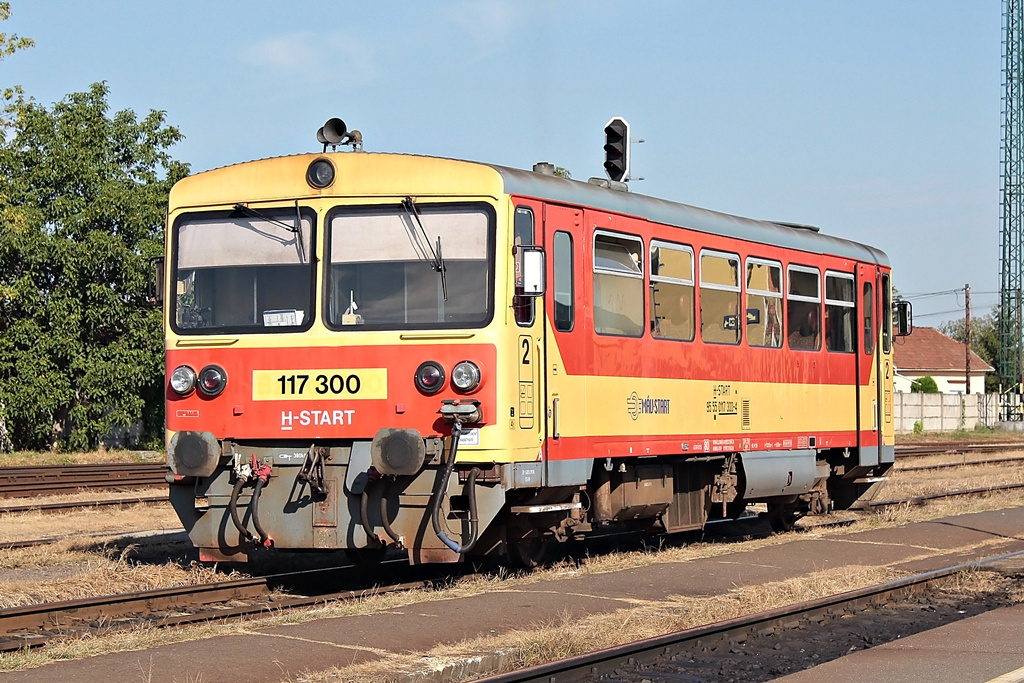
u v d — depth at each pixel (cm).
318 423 1116
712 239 1440
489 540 1184
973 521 1755
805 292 1628
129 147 3709
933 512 1888
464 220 1109
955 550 1467
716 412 1434
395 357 1103
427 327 1102
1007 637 894
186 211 1171
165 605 1041
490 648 837
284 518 1125
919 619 1043
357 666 775
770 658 885
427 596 1067
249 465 1124
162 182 3697
